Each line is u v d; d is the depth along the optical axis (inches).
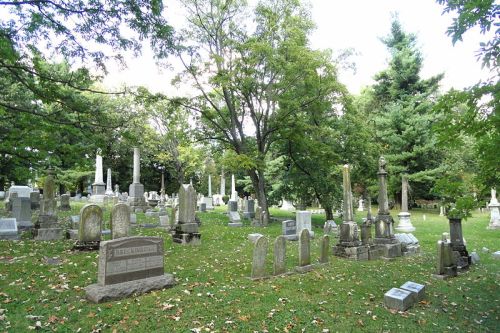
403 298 283.7
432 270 435.5
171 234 595.8
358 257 481.4
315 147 865.5
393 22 1535.4
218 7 866.8
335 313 267.6
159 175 2137.1
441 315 277.6
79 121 453.4
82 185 1924.2
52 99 421.1
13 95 786.2
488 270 450.6
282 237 373.4
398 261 488.4
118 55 434.6
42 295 270.7
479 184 270.8
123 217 384.2
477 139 260.2
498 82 216.8
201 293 292.7
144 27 414.0
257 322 242.2
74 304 255.9
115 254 280.2
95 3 378.3
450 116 249.0
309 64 746.2
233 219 849.5
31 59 401.1
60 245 447.2
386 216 549.0
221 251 482.3
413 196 1535.4
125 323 229.1
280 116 852.6
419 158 1401.3
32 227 572.7
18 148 507.2
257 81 842.8
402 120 1403.8
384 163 573.6
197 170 1924.2
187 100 855.1
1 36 348.2
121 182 2017.7
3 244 438.6
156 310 250.8
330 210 978.7
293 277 361.4
